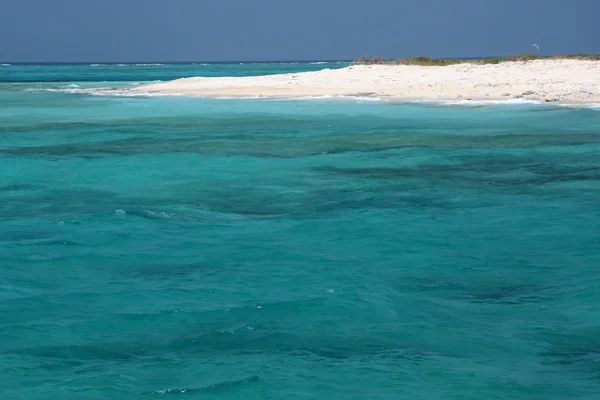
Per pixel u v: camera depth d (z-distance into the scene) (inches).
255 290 581.0
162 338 491.2
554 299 564.7
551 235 740.0
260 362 452.1
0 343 482.0
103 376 434.6
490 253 681.6
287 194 938.1
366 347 475.2
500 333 500.1
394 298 563.5
